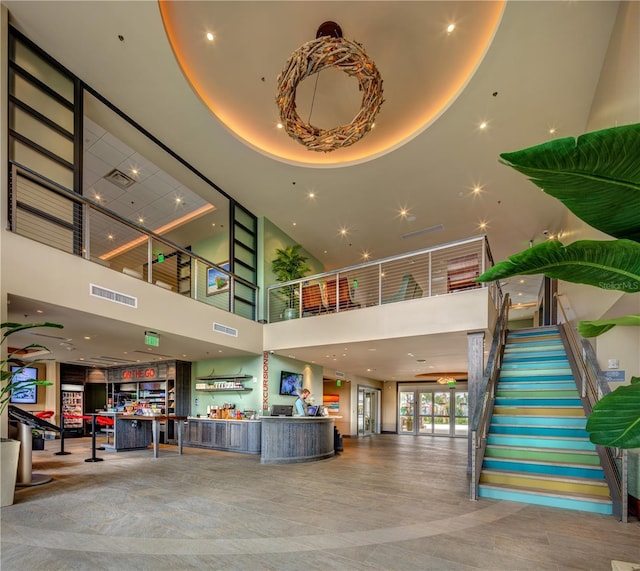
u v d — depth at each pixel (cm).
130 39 530
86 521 382
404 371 1310
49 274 493
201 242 1112
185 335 714
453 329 667
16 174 482
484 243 665
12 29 521
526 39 503
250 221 1006
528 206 905
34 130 545
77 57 568
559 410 561
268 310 969
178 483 553
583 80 566
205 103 653
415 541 335
